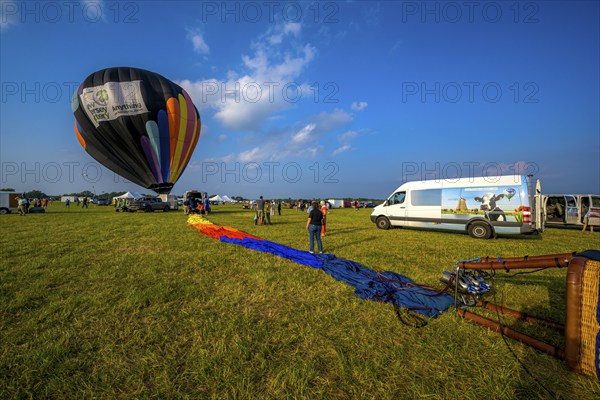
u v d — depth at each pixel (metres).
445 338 2.95
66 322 3.36
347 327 3.20
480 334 3.05
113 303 3.91
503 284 4.77
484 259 3.52
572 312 2.48
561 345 2.84
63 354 2.67
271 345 2.82
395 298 3.97
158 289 4.41
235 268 5.74
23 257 6.67
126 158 27.70
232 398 2.11
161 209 31.89
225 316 3.49
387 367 2.47
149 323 3.33
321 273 5.38
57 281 4.88
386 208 13.60
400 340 2.92
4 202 26.25
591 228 13.88
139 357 2.65
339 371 2.42
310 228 7.41
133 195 52.56
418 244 9.04
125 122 25.58
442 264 6.30
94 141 27.16
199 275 5.25
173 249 7.74
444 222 11.55
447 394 2.15
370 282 4.67
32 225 14.40
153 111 26.31
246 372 2.38
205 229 11.65
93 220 17.88
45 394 2.16
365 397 2.13
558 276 5.20
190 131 29.36
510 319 3.42
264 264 6.03
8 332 3.11
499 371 2.41
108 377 2.37
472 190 11.05
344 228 14.19
